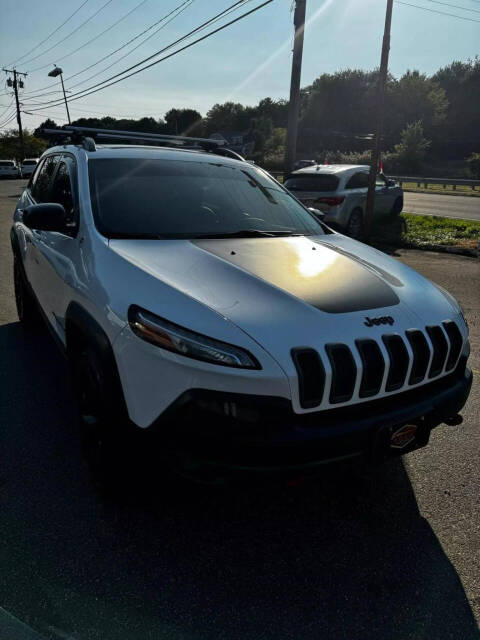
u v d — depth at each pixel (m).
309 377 2.04
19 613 1.97
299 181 11.51
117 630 1.92
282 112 106.94
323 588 2.16
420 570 2.27
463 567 2.29
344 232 11.12
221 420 1.99
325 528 2.52
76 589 2.10
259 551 2.35
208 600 2.07
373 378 2.17
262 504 2.68
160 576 2.18
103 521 2.48
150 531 2.44
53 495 2.65
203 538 2.41
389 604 2.09
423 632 1.97
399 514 2.63
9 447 3.06
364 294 2.45
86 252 2.76
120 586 2.12
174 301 2.18
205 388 2.00
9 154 69.38
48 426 3.31
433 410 2.33
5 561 2.22
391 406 2.24
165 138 4.36
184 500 2.67
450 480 2.92
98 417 2.42
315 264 2.70
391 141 72.81
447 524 2.57
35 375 4.04
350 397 2.12
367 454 2.16
